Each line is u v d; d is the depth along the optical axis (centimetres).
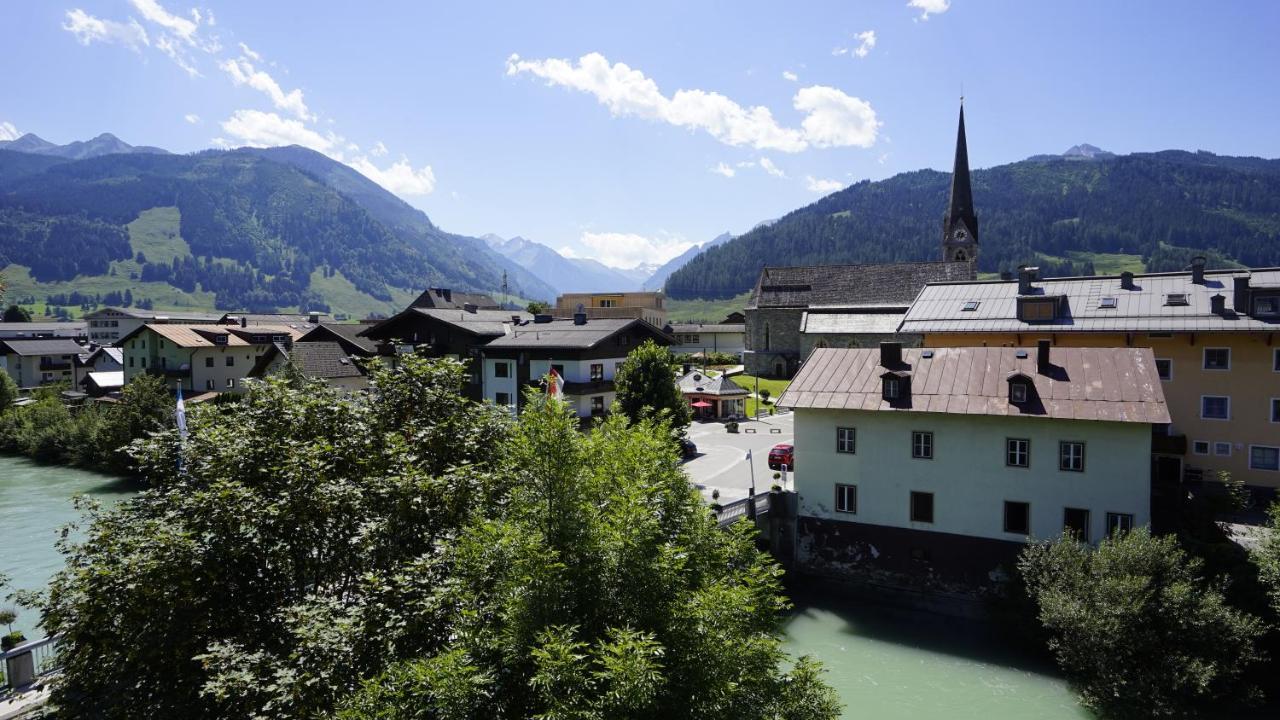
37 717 1866
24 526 4916
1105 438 3247
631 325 6456
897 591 3697
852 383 3872
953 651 3198
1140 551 2736
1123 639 2656
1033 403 3378
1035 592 3095
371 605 1539
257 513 1662
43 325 15988
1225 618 2580
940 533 3591
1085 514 3297
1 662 2109
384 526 1711
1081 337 4691
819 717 1702
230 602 1653
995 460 3466
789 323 10850
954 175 10375
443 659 1266
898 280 10594
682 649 1475
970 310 5300
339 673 1397
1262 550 2828
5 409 8675
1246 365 4206
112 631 1548
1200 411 4334
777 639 1709
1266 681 2756
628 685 1223
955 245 10400
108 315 17838
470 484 1886
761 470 5262
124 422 6550
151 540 1549
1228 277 4647
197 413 2078
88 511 1873
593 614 1488
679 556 1599
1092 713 2703
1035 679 2959
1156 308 4625
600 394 6091
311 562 1792
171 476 1902
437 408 2309
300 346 6956
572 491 1627
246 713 1410
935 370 3775
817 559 3900
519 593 1403
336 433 2084
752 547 2014
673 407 4956
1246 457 4212
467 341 6494
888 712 2723
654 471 2012
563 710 1217
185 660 1548
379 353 6888
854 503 3794
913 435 3644
